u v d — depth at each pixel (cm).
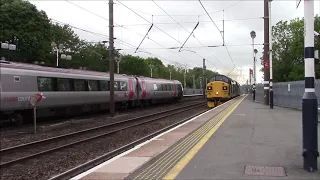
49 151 1258
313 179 636
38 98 1745
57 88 2288
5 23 4794
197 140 1119
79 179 654
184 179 655
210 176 670
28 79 2016
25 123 2183
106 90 2953
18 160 1106
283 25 5447
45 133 1753
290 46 5281
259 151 906
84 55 6612
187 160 817
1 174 970
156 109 3716
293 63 5278
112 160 818
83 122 2253
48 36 5309
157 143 1061
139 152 913
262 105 3219
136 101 3806
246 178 649
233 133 1261
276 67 5309
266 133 1244
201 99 6594
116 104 3316
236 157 838
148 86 3978
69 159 1176
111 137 1648
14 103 1908
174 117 2683
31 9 5044
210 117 1939
